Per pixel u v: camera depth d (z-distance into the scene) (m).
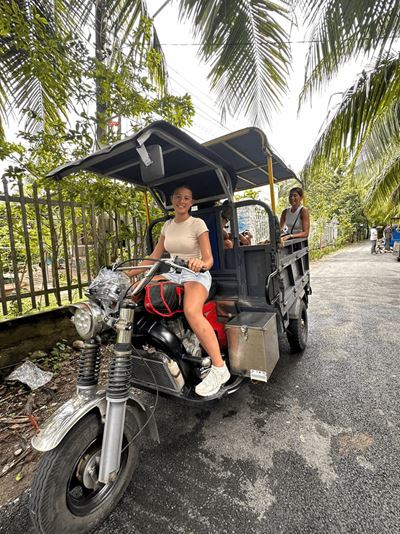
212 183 3.12
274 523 1.48
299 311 3.25
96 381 1.62
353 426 2.19
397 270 9.50
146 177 1.76
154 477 1.81
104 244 4.25
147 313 1.91
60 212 3.80
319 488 1.67
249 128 2.44
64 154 3.81
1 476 1.90
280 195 16.80
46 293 3.62
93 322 1.50
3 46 3.58
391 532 1.40
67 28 3.80
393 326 4.34
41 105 4.59
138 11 4.17
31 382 2.94
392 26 3.54
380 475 1.73
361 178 7.00
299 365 3.24
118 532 1.49
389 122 5.71
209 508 1.58
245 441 2.10
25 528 1.55
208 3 4.46
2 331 3.14
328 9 3.86
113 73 3.78
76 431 1.40
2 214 3.95
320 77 4.55
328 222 18.19
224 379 1.91
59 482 1.32
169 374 1.87
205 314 2.33
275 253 2.46
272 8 4.41
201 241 2.18
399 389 2.65
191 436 2.19
